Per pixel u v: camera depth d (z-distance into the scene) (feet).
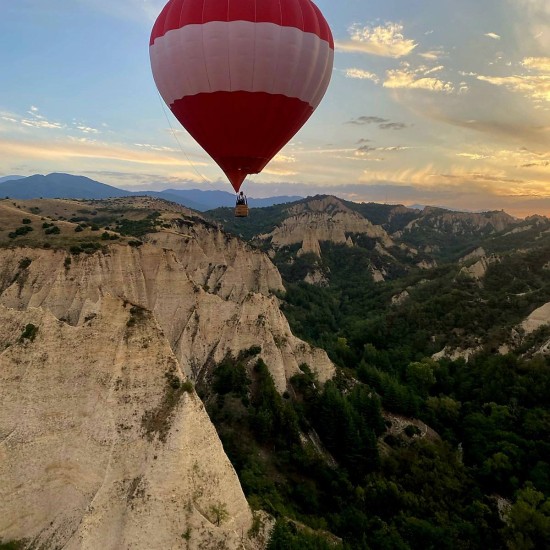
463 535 105.19
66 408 81.46
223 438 118.11
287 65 90.99
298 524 91.81
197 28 89.15
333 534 97.91
